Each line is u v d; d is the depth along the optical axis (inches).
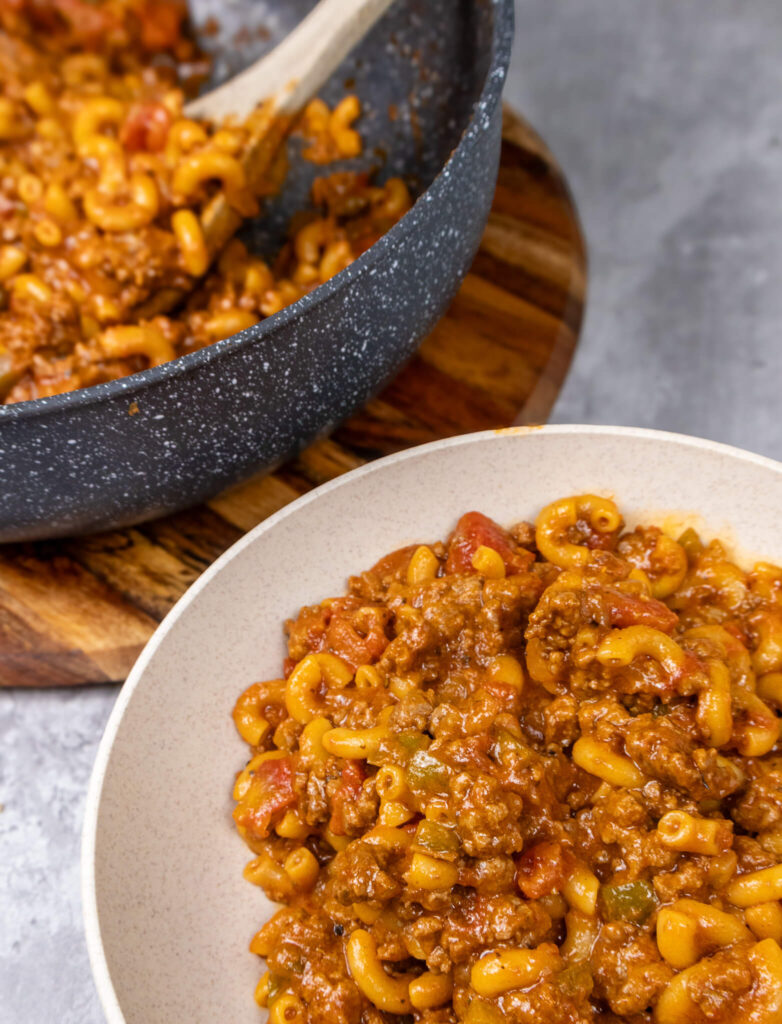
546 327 22.0
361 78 22.8
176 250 21.4
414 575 18.2
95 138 23.0
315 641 18.0
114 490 18.2
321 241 22.0
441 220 17.9
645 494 18.5
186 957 16.5
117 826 16.5
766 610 18.0
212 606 17.8
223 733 17.8
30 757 20.3
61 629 19.8
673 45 31.3
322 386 18.3
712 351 26.1
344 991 15.9
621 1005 15.5
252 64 24.8
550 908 16.0
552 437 18.3
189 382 17.0
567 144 29.5
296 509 18.0
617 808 16.0
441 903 15.8
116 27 24.7
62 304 21.2
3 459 17.1
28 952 18.8
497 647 17.2
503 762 16.2
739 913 15.9
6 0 24.4
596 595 16.9
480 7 20.9
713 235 27.6
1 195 23.0
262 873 17.0
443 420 21.2
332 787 16.7
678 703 16.6
